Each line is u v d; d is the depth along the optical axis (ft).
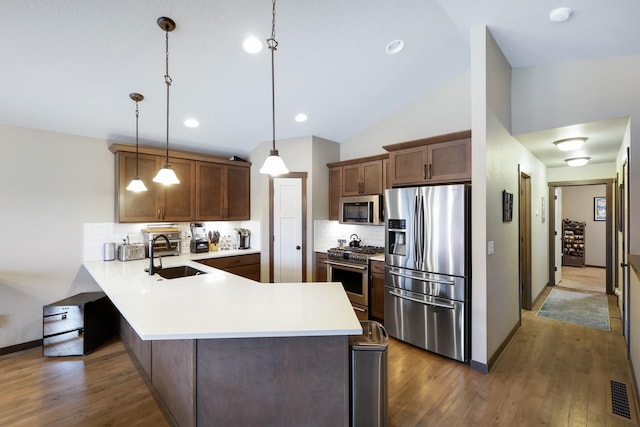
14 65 7.58
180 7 6.70
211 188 13.83
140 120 10.96
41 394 7.59
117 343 10.43
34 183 10.19
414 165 10.71
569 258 24.22
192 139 13.20
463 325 8.77
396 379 8.06
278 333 4.71
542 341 10.33
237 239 15.21
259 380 5.23
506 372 8.38
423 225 9.55
